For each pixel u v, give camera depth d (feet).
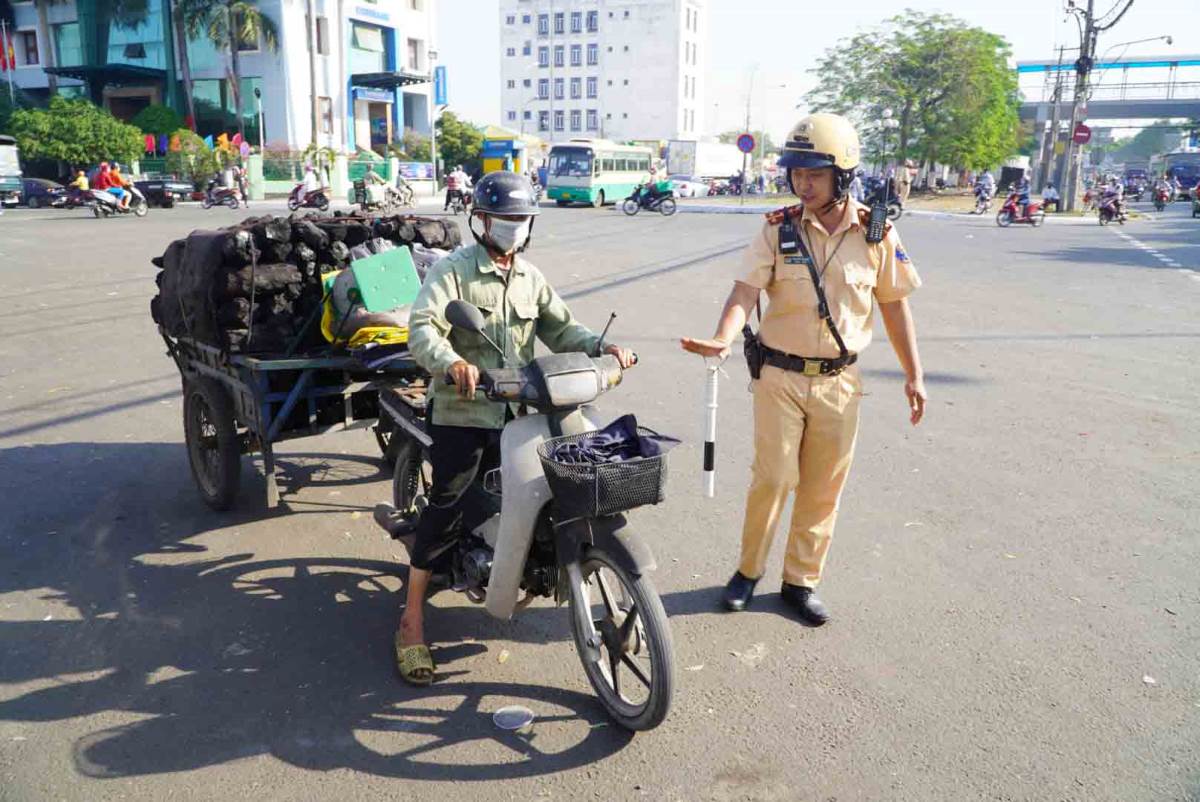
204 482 17.28
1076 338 32.76
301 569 14.70
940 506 17.25
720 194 198.18
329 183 142.00
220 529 16.12
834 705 10.99
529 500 10.30
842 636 12.66
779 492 12.69
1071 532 16.06
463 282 11.19
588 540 10.22
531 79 359.87
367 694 11.22
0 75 170.91
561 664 11.96
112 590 13.84
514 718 10.66
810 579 13.20
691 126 360.07
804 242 11.86
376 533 16.14
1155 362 28.99
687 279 47.11
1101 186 153.69
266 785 9.50
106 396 24.27
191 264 15.51
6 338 30.86
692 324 35.01
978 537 15.88
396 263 14.66
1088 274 50.98
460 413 11.33
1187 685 11.39
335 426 16.10
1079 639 12.50
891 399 24.57
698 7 352.90
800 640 12.55
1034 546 15.49
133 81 159.53
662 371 27.66
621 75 344.69
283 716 10.74
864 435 21.52
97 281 43.55
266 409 15.26
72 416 22.53
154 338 31.19
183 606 13.39
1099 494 17.84
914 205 136.15
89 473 18.75
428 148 177.47
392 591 14.03
